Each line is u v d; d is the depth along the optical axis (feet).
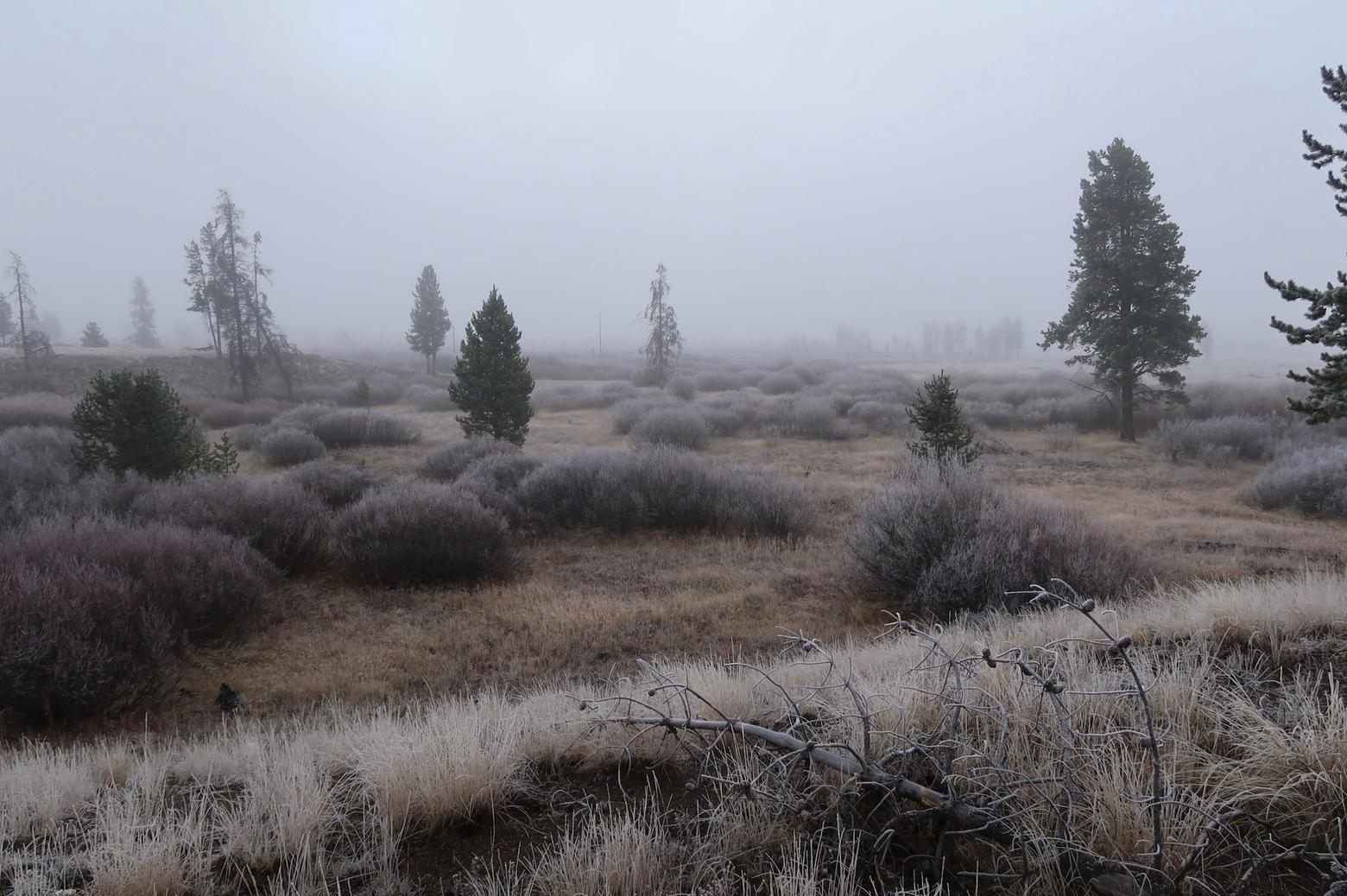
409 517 34.12
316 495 43.93
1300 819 8.21
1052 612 20.97
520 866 8.67
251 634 27.68
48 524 29.27
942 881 7.66
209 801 11.12
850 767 8.57
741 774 9.36
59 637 19.81
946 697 9.82
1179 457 72.02
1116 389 94.12
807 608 30.30
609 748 11.40
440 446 67.82
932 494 31.68
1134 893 6.98
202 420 108.17
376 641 26.89
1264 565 33.01
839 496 52.19
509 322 71.15
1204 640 13.52
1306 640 13.43
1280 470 51.55
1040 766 8.85
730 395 136.67
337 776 11.74
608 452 51.26
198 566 26.86
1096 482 60.54
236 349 154.61
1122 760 8.95
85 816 10.89
